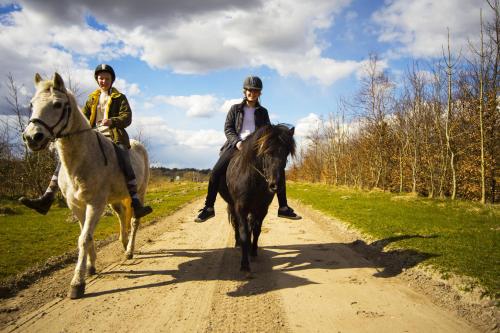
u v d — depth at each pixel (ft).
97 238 26.58
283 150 15.99
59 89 13.74
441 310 12.78
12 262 18.83
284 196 19.71
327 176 130.93
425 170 76.02
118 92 18.51
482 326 11.35
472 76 58.39
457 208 40.70
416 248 20.16
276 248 23.75
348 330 11.19
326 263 19.66
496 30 47.16
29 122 12.87
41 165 56.29
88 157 15.03
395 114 81.46
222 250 23.16
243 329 11.37
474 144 58.59
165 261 20.18
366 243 24.06
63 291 15.08
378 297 14.15
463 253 18.61
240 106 19.66
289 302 13.69
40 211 16.51
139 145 21.79
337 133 116.88
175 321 12.01
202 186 135.85
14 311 12.91
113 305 13.47
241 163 17.19
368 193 68.49
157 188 118.93
